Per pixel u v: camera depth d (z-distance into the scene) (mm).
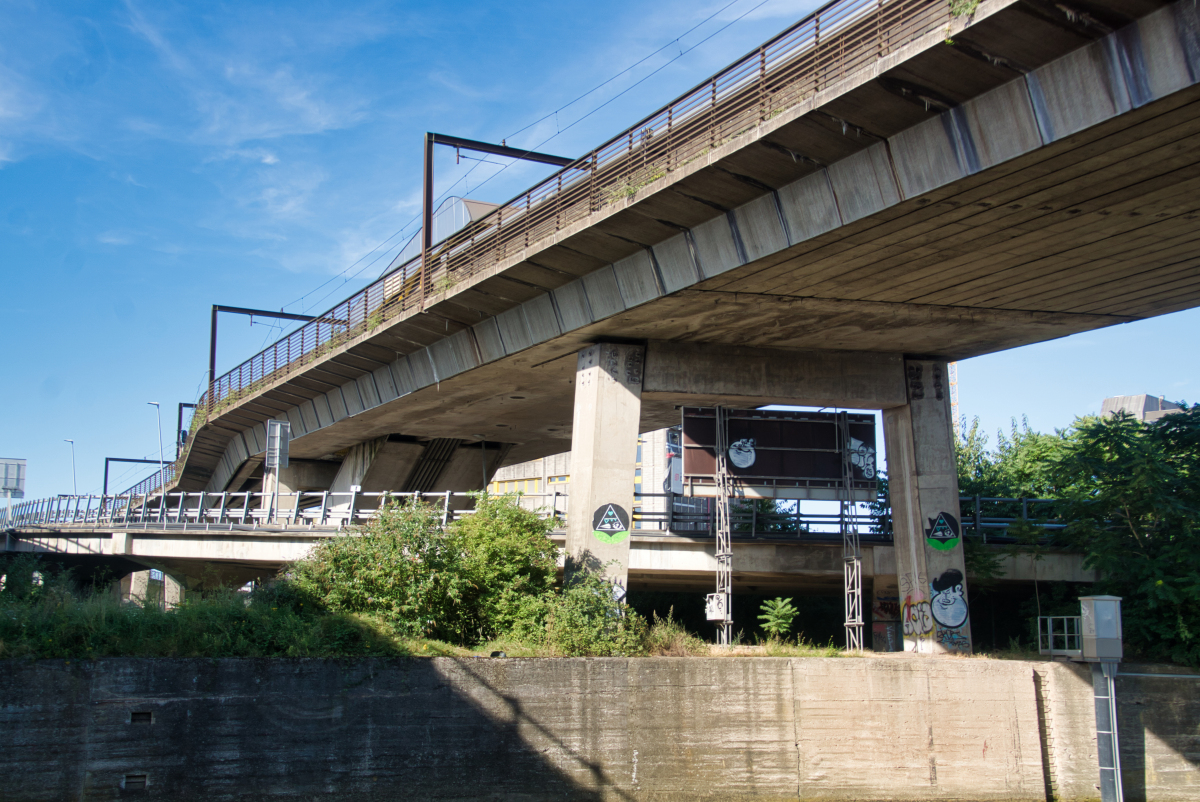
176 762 18625
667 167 21734
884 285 23281
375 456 47031
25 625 18781
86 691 18297
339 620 21266
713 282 23078
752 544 29828
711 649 24797
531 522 26266
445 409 39906
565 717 21078
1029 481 36438
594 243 24266
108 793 18156
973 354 29656
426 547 23078
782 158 19531
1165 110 14781
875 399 29250
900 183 18312
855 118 17875
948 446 29266
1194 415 29125
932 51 15859
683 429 28766
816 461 29125
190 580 42812
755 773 21906
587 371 28297
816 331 27125
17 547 52469
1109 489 27312
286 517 39750
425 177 32312
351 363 38438
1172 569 25750
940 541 28406
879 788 22344
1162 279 22859
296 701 19547
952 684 23141
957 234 19906
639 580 33594
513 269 26453
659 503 63844
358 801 19578
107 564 50812
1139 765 23469
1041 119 15938
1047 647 27188
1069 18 14703
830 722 22484
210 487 63844
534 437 47406
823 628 38375
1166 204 18250
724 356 28484
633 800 21109
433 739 20203
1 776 17547
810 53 18906
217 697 19062
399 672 20250
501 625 23547
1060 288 23500
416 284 33062
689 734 21734
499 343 30594
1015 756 23062
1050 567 29859
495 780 20422
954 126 17188
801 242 20469
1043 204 18359
